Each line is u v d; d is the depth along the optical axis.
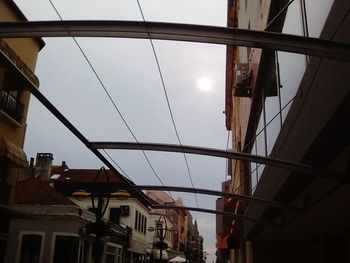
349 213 10.71
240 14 20.58
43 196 29.11
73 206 28.52
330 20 4.64
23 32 5.34
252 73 12.91
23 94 19.92
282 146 7.39
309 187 8.58
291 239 18.89
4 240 19.19
